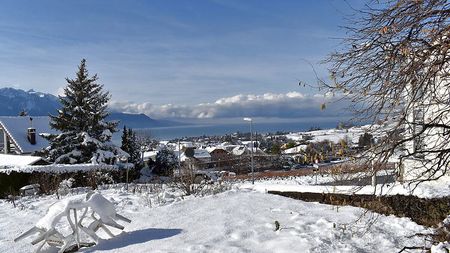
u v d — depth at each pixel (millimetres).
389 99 3910
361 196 9320
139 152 40438
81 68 30844
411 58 3789
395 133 3938
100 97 31188
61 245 7098
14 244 7660
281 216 8688
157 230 7945
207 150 57562
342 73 4180
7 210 12000
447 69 3832
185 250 6555
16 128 37844
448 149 4055
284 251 6438
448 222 6270
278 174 23172
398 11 3873
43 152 30828
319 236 7078
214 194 12016
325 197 10375
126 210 10359
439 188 8422
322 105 4316
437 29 3771
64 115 30500
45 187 16969
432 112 4098
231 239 7145
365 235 7137
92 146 29781
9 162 28938
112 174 22844
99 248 7027
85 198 7418
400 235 7266
